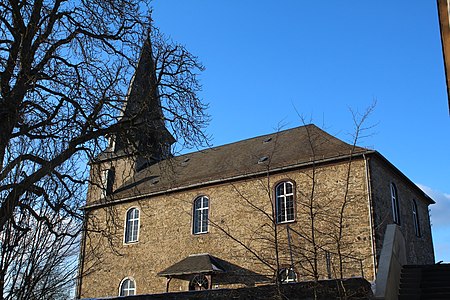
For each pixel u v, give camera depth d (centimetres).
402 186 2436
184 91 1476
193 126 1476
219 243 2395
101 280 2764
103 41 1424
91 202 2900
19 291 510
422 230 2609
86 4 1377
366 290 946
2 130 945
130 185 3009
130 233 2788
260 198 2338
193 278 2388
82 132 1272
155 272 2583
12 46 1198
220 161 2767
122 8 1430
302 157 2288
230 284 2264
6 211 535
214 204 2491
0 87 1114
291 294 1009
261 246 2211
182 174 2817
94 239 2836
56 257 547
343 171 2144
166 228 2634
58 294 542
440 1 951
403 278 1191
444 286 1127
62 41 1325
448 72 1048
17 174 585
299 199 2209
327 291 971
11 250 518
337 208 2091
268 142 2730
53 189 603
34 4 1269
